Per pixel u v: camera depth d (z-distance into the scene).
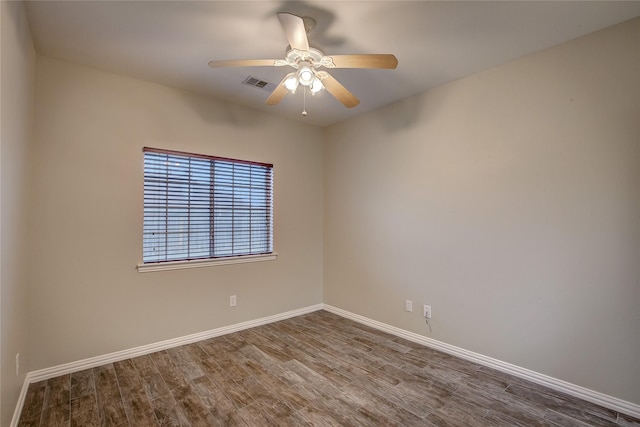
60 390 2.23
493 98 2.59
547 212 2.31
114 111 2.69
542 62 2.33
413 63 2.53
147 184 2.88
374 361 2.71
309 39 2.19
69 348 2.47
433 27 2.05
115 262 2.69
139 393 2.21
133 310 2.77
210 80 2.85
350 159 3.88
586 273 2.14
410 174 3.21
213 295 3.25
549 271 2.30
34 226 2.34
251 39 2.20
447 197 2.90
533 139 2.37
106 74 2.66
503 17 1.95
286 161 3.88
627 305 1.99
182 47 2.30
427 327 3.04
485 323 2.64
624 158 2.00
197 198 3.18
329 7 1.84
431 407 2.06
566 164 2.22
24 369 2.17
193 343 3.08
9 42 1.56
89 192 2.57
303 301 4.05
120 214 2.71
